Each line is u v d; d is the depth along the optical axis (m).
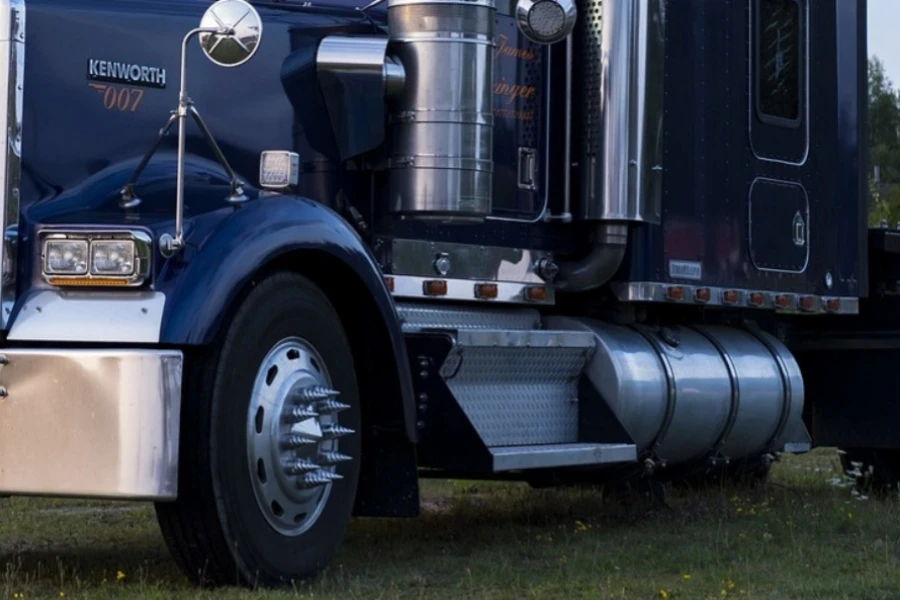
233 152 7.46
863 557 7.75
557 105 8.86
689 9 9.46
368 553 7.75
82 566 7.18
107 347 6.06
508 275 8.61
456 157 7.69
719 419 9.61
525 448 7.91
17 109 6.55
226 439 6.18
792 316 11.35
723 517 9.40
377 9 8.23
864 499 10.26
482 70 7.77
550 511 9.71
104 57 7.10
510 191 8.59
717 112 9.69
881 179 60.88
